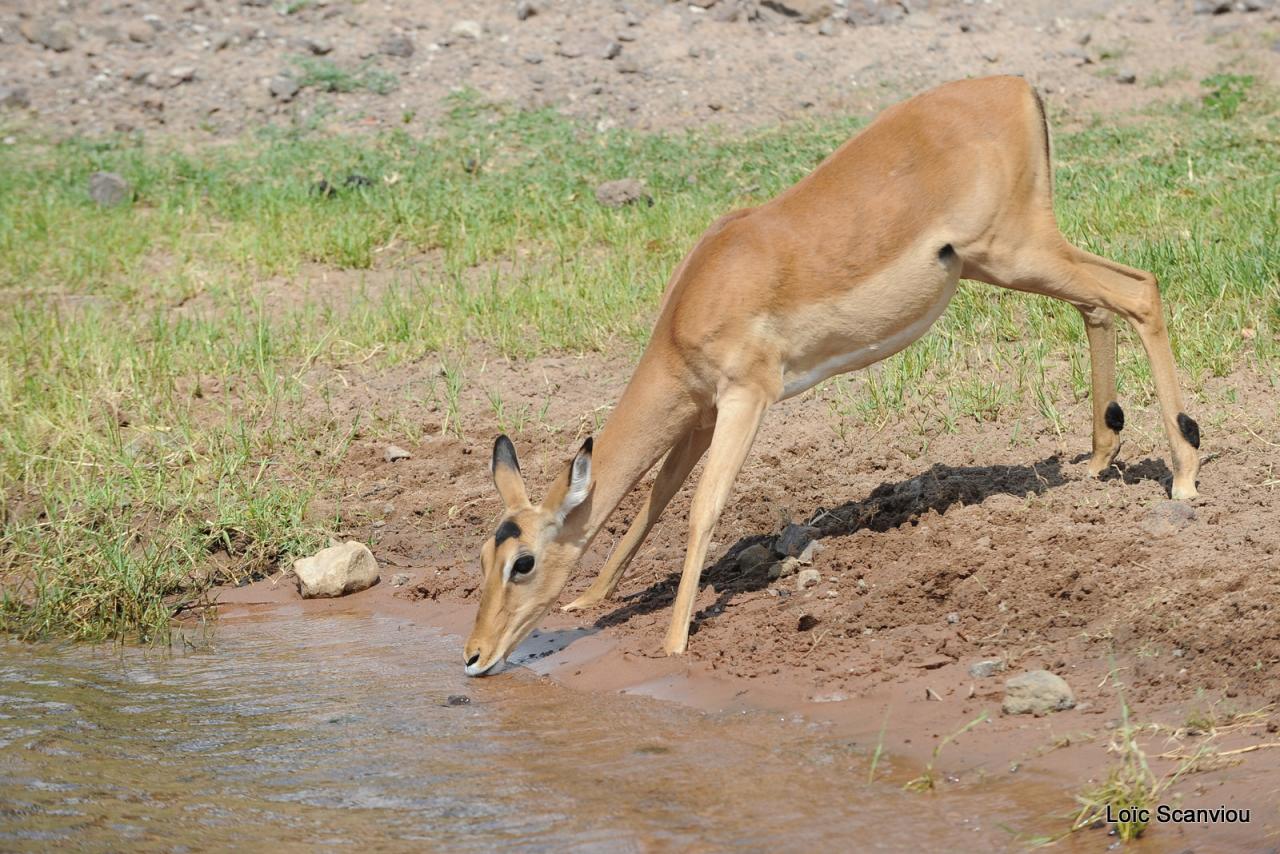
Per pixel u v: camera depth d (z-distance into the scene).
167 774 8.17
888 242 9.85
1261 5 28.52
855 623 9.66
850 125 24.59
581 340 16.55
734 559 11.30
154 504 13.37
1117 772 6.92
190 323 17.42
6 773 8.23
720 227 10.12
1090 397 12.75
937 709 8.24
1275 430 11.41
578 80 27.31
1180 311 14.07
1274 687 7.79
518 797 7.52
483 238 20.09
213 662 10.52
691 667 9.41
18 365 16.38
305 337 17.02
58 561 12.33
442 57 28.42
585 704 9.05
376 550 12.81
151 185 23.03
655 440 10.08
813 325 9.93
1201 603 8.77
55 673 10.37
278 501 13.31
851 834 6.76
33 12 30.55
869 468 12.32
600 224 20.20
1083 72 26.61
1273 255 14.78
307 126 26.02
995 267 10.13
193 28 29.94
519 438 14.33
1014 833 6.65
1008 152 9.95
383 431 14.84
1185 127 22.36
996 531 10.38
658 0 30.50
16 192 22.98
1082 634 8.90
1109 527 10.09
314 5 30.61
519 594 9.81
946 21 29.39
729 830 6.91
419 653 10.45
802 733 8.16
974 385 13.41
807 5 29.56
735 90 26.84
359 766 8.16
